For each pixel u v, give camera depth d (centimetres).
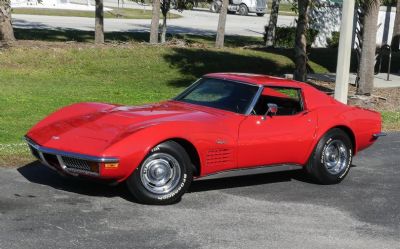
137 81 1672
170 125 638
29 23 3031
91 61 1792
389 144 1071
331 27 2866
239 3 5062
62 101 1293
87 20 3500
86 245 517
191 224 589
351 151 800
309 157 762
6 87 1416
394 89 1766
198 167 665
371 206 691
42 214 589
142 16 4169
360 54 1572
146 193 629
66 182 704
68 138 633
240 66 1980
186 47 2077
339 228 605
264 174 816
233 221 607
